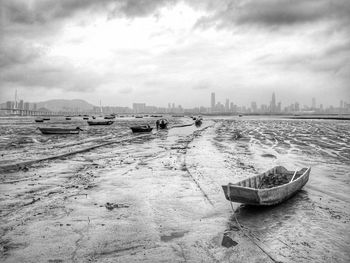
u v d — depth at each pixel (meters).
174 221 9.93
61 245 8.06
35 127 68.69
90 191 13.48
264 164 20.80
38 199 12.18
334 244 8.40
